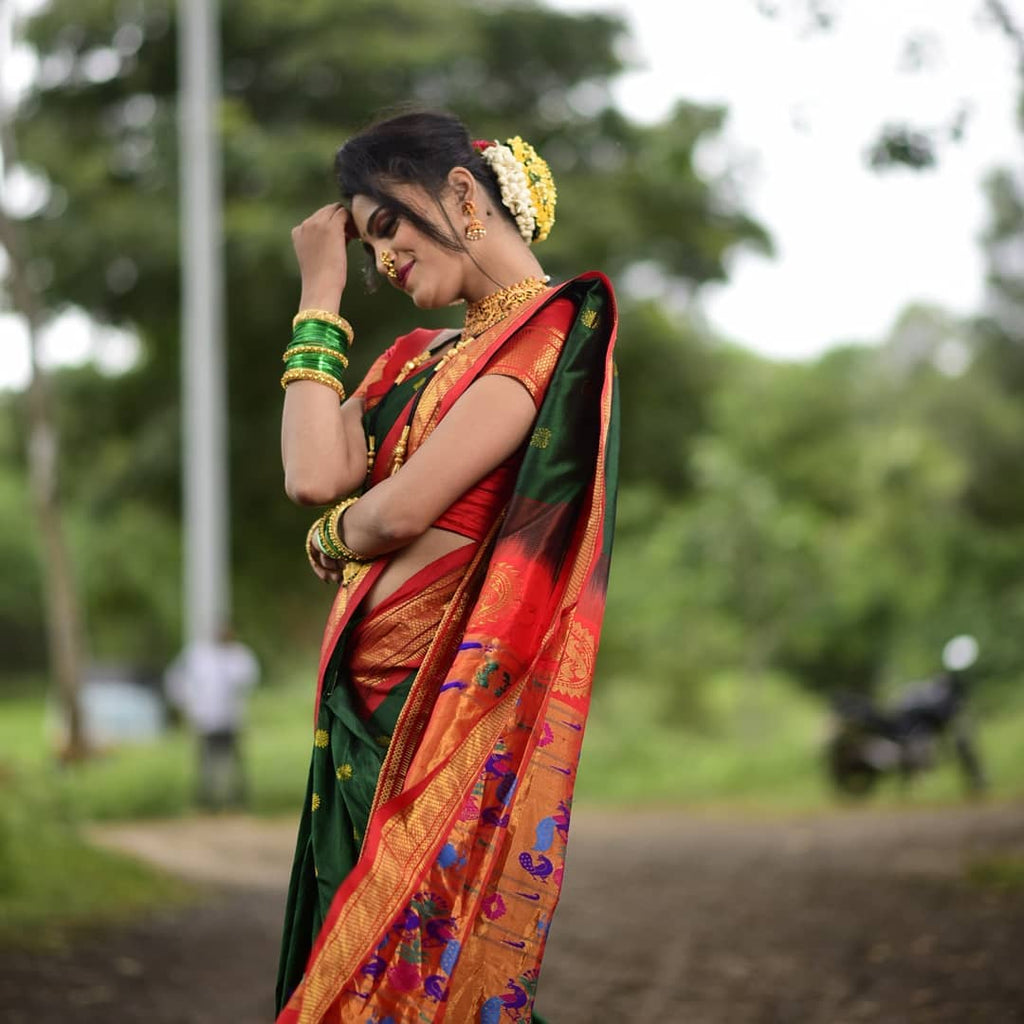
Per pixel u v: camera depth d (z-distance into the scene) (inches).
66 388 986.1
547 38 897.5
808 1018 191.6
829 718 625.9
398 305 823.1
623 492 1017.5
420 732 90.3
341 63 861.2
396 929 85.5
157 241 867.4
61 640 648.4
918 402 1541.6
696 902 301.6
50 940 232.8
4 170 609.0
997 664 946.1
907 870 327.0
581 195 884.0
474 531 91.1
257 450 936.9
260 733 935.0
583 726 89.4
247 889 326.0
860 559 1121.4
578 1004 205.9
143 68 906.1
